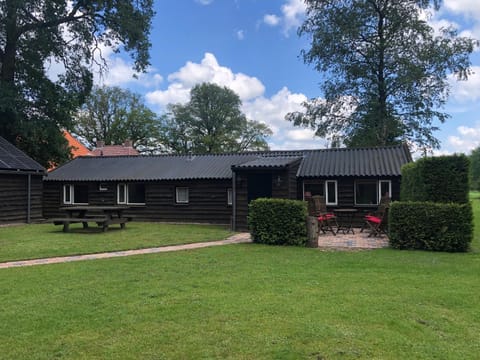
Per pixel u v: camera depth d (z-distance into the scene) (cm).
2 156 1795
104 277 668
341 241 1149
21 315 469
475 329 429
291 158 1625
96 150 4116
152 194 1920
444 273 694
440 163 987
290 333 410
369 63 2722
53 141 2447
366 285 606
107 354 366
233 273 695
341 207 1642
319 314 468
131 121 5394
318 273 693
